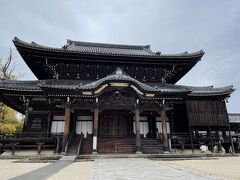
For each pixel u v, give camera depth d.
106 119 29.97
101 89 24.89
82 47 39.84
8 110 42.97
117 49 41.94
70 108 25.08
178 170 12.19
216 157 23.58
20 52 29.41
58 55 30.03
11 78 44.62
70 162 17.66
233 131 43.16
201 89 32.41
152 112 31.56
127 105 26.05
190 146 28.78
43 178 9.53
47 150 25.14
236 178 9.67
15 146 24.14
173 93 26.56
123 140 26.30
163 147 25.03
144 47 44.09
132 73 34.25
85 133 29.48
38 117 28.45
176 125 32.41
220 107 29.66
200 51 32.47
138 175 10.28
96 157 20.81
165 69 34.50
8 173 11.91
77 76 32.84
